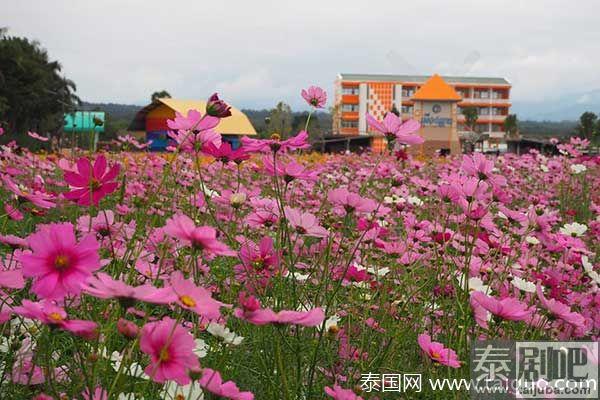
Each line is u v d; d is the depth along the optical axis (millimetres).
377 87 61656
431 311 2258
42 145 12367
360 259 2627
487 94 69375
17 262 1740
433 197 4125
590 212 5340
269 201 2113
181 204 3676
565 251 2775
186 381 1183
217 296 2059
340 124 62781
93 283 1144
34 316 1161
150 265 1978
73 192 1579
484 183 2186
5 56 30984
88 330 1188
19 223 3230
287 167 2006
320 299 2078
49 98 31578
